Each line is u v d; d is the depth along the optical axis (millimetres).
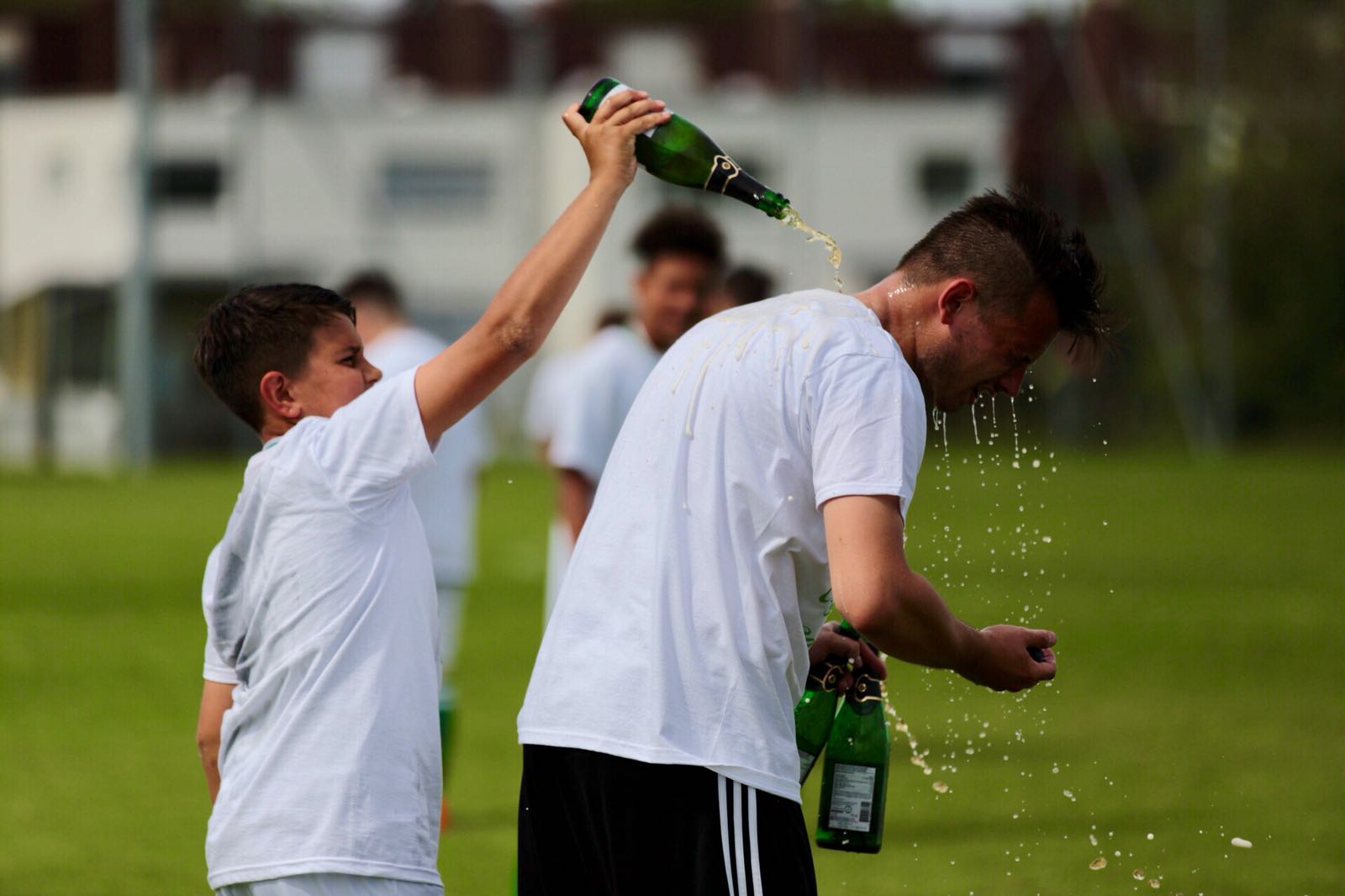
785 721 5066
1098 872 9305
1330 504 39281
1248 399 69375
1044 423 60281
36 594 24250
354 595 5285
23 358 64250
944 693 15312
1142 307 65125
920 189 75062
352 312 5887
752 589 5035
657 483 5191
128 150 77000
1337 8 71938
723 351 5242
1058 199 70438
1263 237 69250
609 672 5094
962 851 9867
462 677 16938
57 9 92812
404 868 5180
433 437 5375
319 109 74812
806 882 5023
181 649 19031
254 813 5180
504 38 81000
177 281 76562
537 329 5277
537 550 31875
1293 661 17438
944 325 5375
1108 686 15859
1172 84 74312
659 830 4984
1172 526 34000
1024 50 71688
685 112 75188
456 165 75375
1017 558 26703
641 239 10703
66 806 11375
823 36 78312
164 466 60000
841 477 4910
